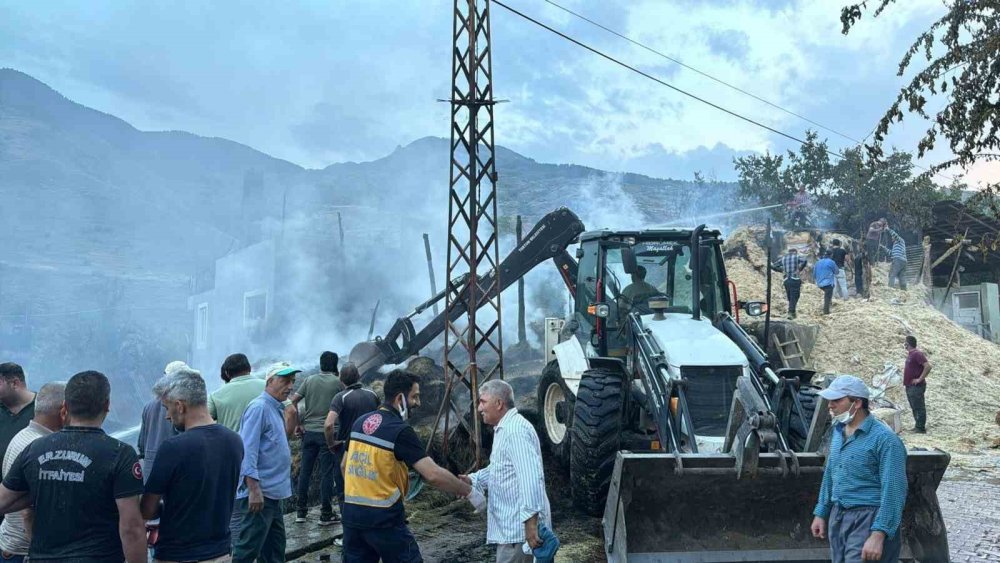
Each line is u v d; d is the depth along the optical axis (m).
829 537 4.91
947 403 13.98
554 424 10.38
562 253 12.40
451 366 10.34
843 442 4.83
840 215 25.69
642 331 8.30
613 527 6.15
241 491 5.52
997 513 8.43
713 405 7.59
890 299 18.56
